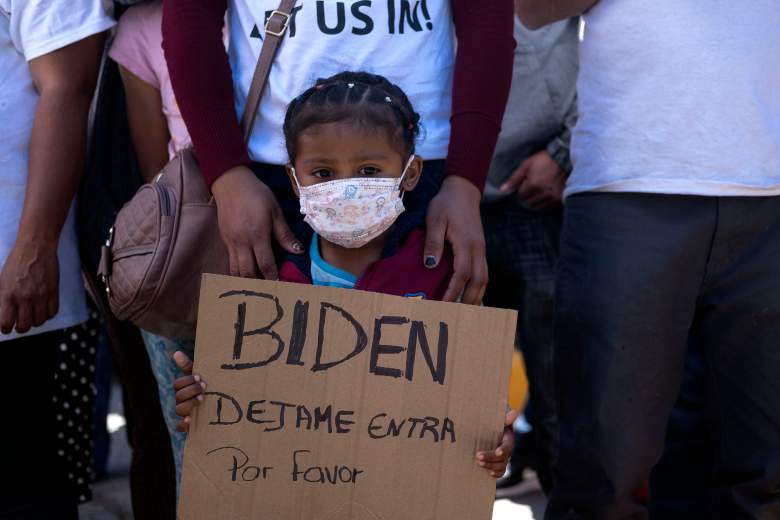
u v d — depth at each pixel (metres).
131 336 3.16
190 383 2.25
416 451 2.27
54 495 3.17
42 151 2.90
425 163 2.69
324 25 2.58
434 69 2.67
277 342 2.27
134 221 2.60
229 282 2.27
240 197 2.52
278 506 2.26
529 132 3.80
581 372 2.99
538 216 3.93
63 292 3.11
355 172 2.40
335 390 2.27
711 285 2.96
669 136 2.86
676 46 2.85
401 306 2.27
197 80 2.58
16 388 3.07
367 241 2.46
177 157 2.69
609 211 2.96
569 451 3.02
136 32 2.98
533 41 3.77
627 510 2.98
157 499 3.26
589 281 2.98
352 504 2.26
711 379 3.07
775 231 2.91
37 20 2.89
